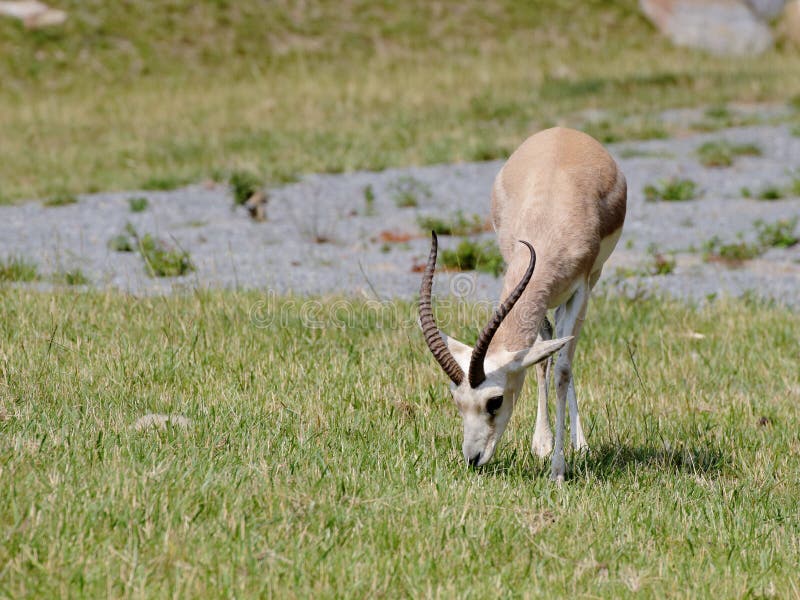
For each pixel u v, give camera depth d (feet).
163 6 246.47
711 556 43.83
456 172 154.92
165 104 201.05
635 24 267.39
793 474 55.62
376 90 208.13
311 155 163.12
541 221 57.21
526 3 271.69
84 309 77.20
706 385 70.18
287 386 63.57
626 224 125.18
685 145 168.04
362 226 124.47
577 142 63.46
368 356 71.41
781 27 273.13
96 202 138.10
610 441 59.88
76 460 46.78
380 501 45.34
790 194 138.21
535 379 69.82
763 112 194.08
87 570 37.19
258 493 44.73
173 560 38.17
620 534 45.34
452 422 60.03
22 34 227.20
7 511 40.47
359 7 261.65
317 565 39.29
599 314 86.22
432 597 37.81
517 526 44.70
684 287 98.58
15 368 62.18
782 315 86.69
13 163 160.45
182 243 114.21
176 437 52.01
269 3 255.91
